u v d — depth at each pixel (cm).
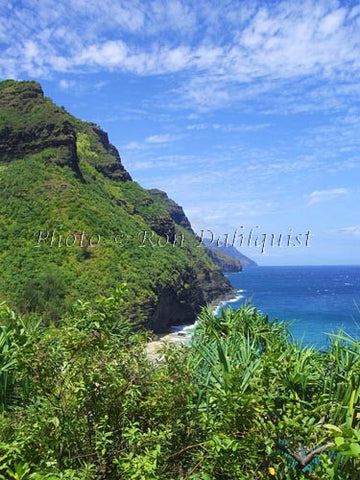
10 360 647
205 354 784
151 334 693
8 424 538
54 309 5272
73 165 9094
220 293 12538
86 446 536
